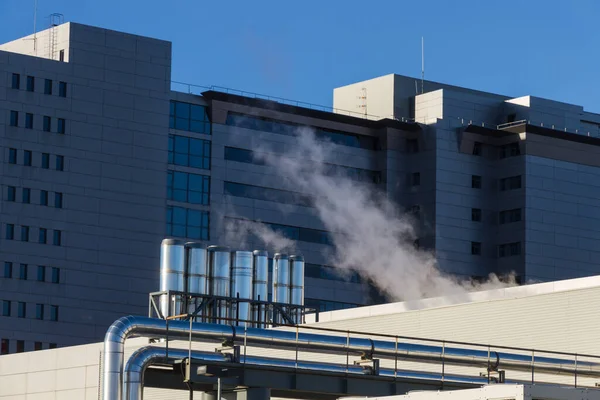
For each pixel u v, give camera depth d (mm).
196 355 58844
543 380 72688
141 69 179000
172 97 184250
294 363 61625
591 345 71875
